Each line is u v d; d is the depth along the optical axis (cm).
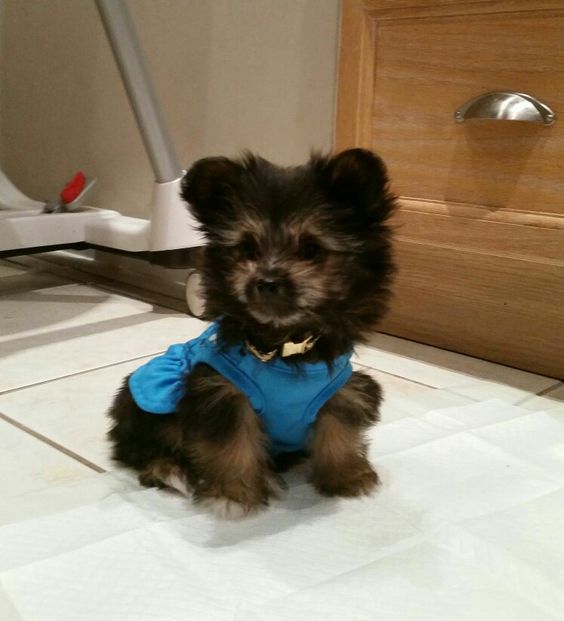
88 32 108
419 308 80
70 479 51
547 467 53
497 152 70
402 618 37
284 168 49
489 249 73
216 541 43
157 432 50
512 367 75
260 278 44
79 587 39
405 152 76
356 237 46
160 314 90
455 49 70
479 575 41
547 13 64
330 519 46
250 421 47
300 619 37
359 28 76
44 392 66
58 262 119
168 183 85
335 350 47
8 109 127
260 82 88
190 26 94
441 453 55
